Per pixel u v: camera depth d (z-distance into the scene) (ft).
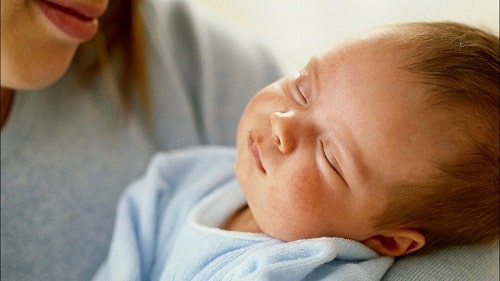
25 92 2.92
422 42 2.38
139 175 3.24
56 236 2.92
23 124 2.92
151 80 3.36
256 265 2.17
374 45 2.40
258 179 2.44
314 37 4.06
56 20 2.49
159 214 2.96
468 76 2.31
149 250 2.78
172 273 2.48
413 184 2.30
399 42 2.39
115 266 2.64
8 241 2.80
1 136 2.85
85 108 3.16
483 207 2.43
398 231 2.40
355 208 2.34
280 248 2.20
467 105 2.29
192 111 3.49
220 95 3.51
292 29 4.12
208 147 3.41
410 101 2.28
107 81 3.23
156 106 3.37
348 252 2.28
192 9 3.66
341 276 2.15
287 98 2.50
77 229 2.99
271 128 2.45
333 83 2.38
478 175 2.34
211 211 2.74
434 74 2.30
